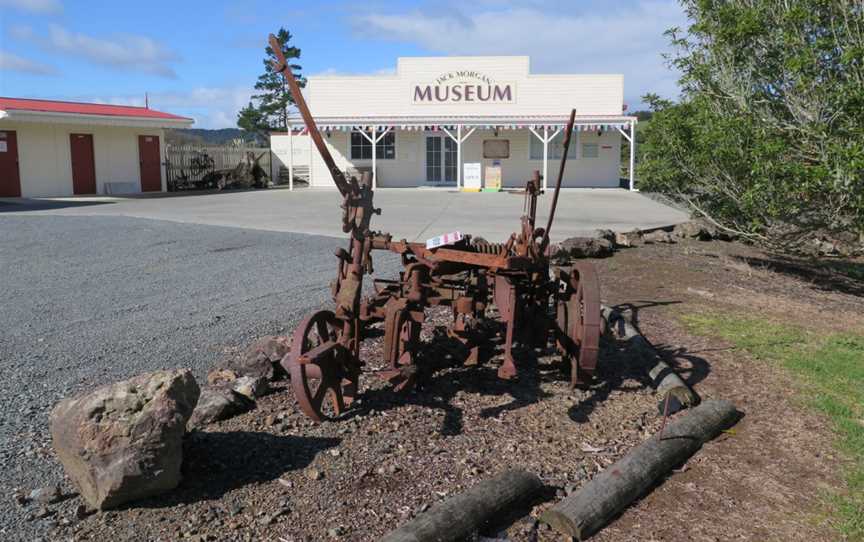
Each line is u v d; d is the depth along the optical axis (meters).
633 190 27.23
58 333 6.54
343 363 4.72
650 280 9.50
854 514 3.67
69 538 3.36
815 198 8.97
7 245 11.72
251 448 4.28
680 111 10.12
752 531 3.54
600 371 5.79
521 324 5.57
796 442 4.52
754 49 9.20
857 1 8.33
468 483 3.94
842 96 7.92
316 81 30.09
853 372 5.80
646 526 3.59
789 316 7.73
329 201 21.66
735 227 11.35
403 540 3.21
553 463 4.20
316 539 3.40
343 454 4.24
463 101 29.89
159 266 9.92
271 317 7.09
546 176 29.06
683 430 4.40
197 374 5.45
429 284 5.36
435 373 5.66
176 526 3.47
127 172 26.38
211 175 29.77
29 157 23.47
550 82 29.56
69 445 3.53
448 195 24.66
